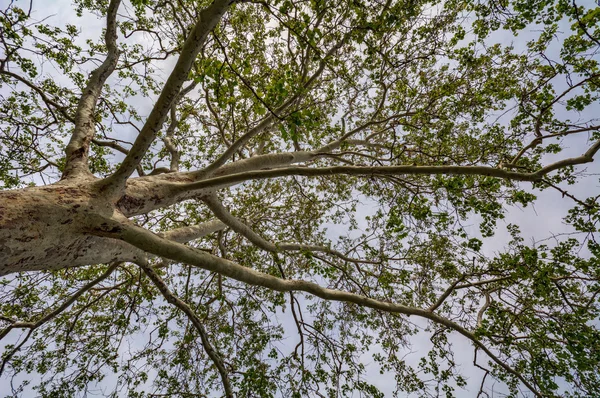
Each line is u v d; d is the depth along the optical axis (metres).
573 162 4.19
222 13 2.57
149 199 3.98
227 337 7.60
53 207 2.86
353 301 5.38
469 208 5.25
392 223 5.05
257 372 6.08
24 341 5.61
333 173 3.99
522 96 5.23
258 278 4.22
